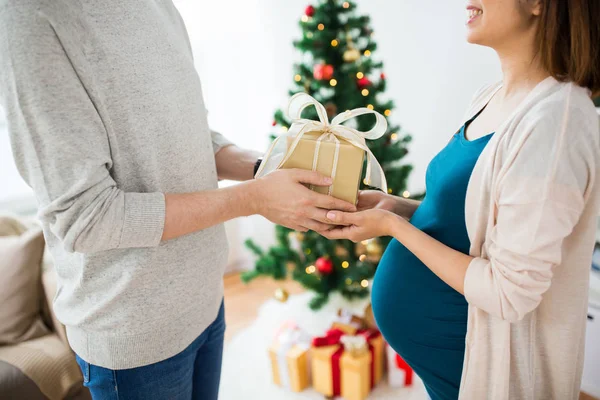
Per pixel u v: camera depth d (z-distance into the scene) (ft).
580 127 2.17
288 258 7.14
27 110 2.06
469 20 2.66
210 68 9.01
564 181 2.11
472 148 2.71
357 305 7.71
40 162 2.14
